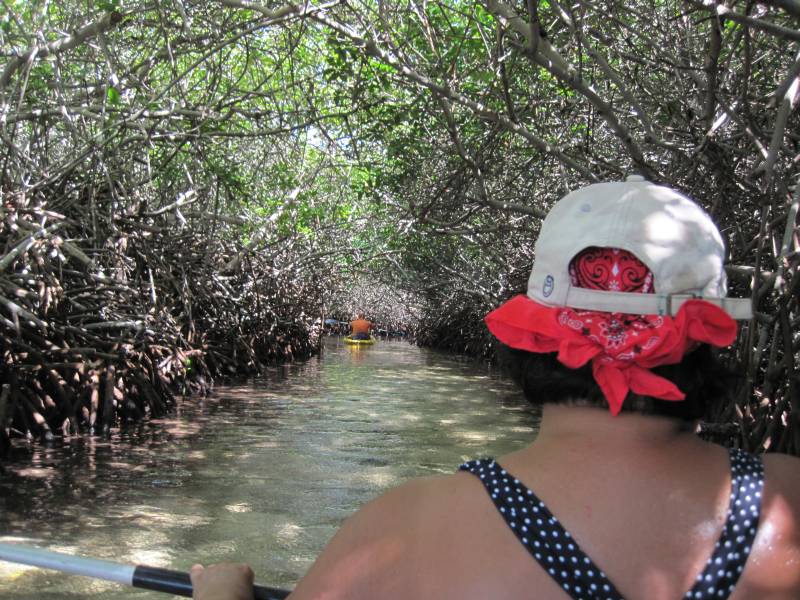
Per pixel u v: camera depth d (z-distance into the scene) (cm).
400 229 1126
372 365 2077
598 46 852
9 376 841
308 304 2420
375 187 1159
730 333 118
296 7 739
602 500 117
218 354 1512
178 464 774
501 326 130
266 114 1044
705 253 125
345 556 125
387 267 2655
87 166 1100
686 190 685
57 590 454
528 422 1087
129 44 1015
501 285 1922
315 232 2167
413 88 866
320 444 895
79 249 1023
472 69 858
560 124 938
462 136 985
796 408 573
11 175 1048
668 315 121
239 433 952
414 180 1113
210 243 1428
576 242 125
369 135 995
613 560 114
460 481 124
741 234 763
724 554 114
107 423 930
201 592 167
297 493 676
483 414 1155
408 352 2738
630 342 119
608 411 124
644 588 113
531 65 885
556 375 126
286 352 2097
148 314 1127
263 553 527
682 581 114
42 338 898
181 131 1089
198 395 1293
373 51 730
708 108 605
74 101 1059
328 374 1756
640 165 671
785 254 490
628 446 122
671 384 118
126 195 1201
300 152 1409
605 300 123
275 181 1642
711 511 117
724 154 646
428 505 123
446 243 1678
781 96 488
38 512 602
